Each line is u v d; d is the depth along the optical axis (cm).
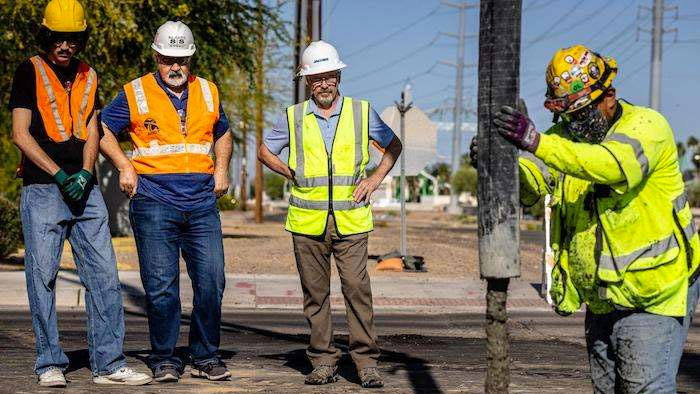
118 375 643
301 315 1204
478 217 351
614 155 380
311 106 669
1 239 1697
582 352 920
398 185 9819
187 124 650
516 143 347
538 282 1631
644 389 411
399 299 1384
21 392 612
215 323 670
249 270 1725
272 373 718
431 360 835
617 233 407
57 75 623
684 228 409
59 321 1070
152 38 2125
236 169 7400
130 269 1628
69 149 622
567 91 403
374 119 673
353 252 661
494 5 339
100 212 635
